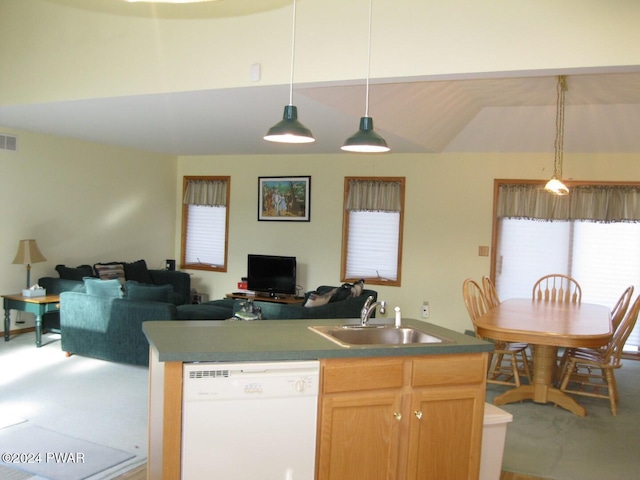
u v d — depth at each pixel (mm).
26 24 4750
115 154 7516
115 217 7578
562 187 4777
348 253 7574
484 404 2777
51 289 6320
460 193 6965
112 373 5008
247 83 3912
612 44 3109
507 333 3955
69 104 4719
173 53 4137
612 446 3873
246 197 8172
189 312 5691
